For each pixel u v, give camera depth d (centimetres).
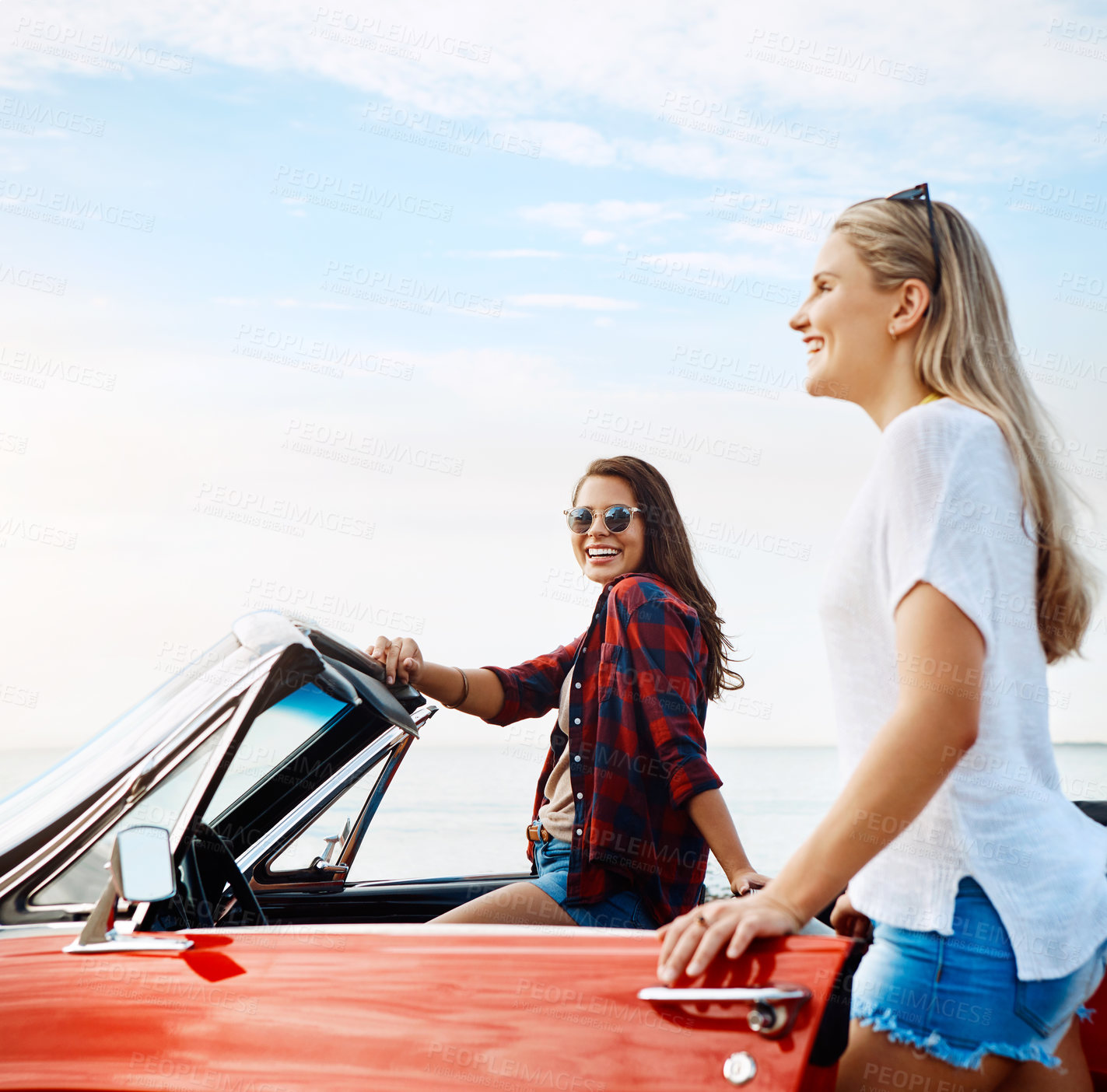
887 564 116
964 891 112
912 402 127
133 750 191
